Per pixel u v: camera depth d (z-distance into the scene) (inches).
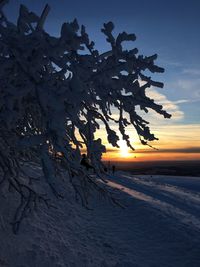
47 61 143.3
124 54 154.1
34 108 206.8
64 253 270.2
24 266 226.5
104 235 363.9
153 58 156.9
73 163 161.0
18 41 143.2
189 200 679.1
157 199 631.8
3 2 156.5
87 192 224.7
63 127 128.0
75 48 136.6
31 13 155.5
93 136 174.2
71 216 392.8
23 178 403.5
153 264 295.6
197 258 304.7
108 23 149.9
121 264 280.4
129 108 168.9
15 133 209.2
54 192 145.3
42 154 127.6
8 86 140.9
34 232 279.3
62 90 137.1
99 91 162.6
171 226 392.8
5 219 270.1
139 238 368.2
